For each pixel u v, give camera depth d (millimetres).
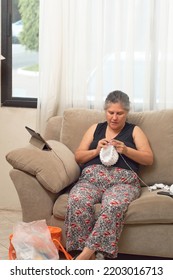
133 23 4000
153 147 3754
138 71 4117
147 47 4016
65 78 4219
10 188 4523
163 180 3734
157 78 4094
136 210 3242
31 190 3449
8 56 4430
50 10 4113
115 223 3180
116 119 3596
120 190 3395
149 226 3293
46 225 3289
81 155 3660
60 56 4188
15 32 4406
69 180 3516
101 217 3180
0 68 4445
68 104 4242
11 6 4367
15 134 4488
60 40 4156
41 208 3459
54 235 3291
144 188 3707
